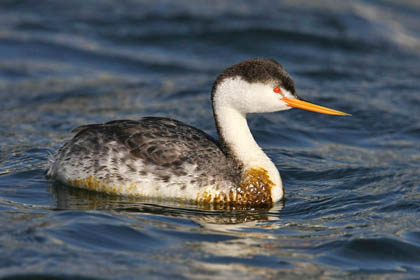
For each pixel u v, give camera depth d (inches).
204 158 484.4
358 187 530.6
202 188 474.3
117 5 1047.6
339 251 402.0
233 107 493.4
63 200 471.5
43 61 887.7
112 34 964.0
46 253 376.2
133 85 829.2
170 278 354.0
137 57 906.7
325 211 477.1
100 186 485.7
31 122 688.4
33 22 982.4
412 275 376.8
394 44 956.6
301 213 473.4
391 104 753.0
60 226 414.3
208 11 1026.7
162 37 960.3
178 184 474.0
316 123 705.6
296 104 485.7
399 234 428.8
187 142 491.5
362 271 378.6
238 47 936.3
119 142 487.2
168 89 810.2
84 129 512.4
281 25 986.1
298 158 604.1
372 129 691.4
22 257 370.0
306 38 956.0
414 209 479.2
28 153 579.5
